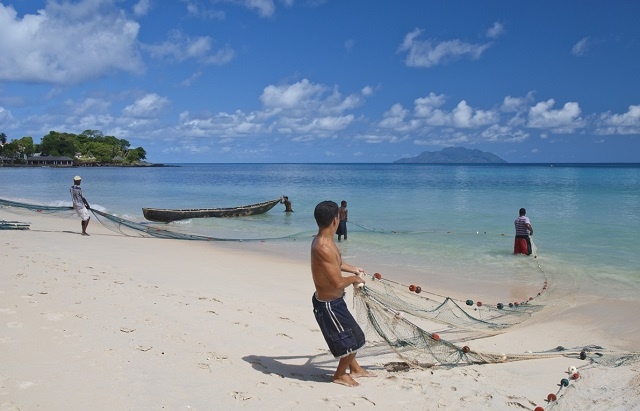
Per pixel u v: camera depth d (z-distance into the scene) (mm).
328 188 52969
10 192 44562
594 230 19156
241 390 4730
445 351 5918
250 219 25453
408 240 17609
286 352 6059
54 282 8477
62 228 19219
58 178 76688
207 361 5418
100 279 9242
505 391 5211
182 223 23750
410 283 11250
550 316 8531
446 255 14742
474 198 35781
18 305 6727
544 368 5992
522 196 36750
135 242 16094
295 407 4473
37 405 4031
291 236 19000
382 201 34375
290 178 87125
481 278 11781
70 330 5902
